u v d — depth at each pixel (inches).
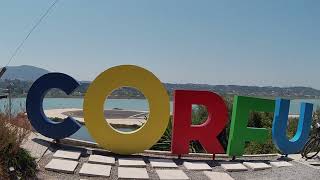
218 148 441.1
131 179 345.1
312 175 398.6
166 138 538.0
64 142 457.7
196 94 437.1
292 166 439.2
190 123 437.1
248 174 398.0
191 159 445.4
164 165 396.8
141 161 405.4
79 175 343.6
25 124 338.6
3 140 305.0
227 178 370.9
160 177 358.0
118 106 2064.5
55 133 428.1
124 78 425.1
